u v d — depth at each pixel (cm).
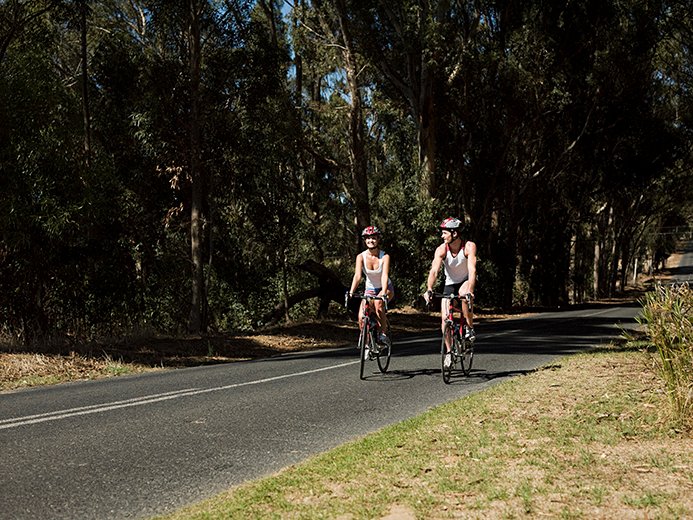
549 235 4203
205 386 909
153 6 1911
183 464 502
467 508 370
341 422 644
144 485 452
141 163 1994
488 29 3056
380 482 424
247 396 806
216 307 2548
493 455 474
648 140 3803
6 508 407
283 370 1080
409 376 951
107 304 1681
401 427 575
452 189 3428
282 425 634
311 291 2511
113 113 1961
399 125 3347
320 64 2897
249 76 1975
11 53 1595
